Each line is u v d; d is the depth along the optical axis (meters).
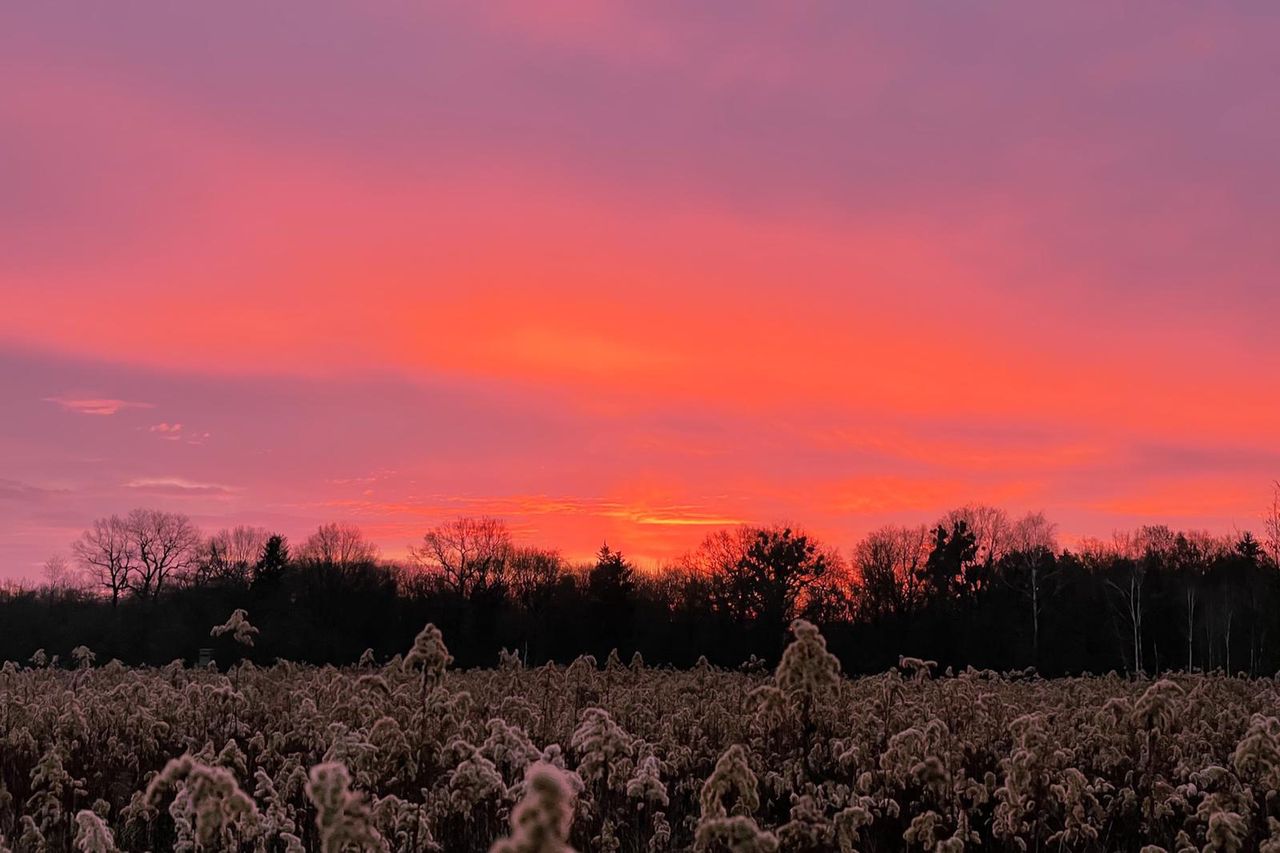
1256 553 101.69
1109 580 92.00
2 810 13.50
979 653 87.50
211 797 8.15
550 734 17.86
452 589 101.88
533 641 94.12
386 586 102.19
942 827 12.31
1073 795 12.93
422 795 12.78
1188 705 17.36
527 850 5.09
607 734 11.63
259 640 88.25
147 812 13.13
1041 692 25.08
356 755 11.89
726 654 89.75
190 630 90.19
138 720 17.20
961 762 14.48
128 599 107.94
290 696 21.06
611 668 26.02
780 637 90.25
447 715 13.41
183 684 23.66
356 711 17.02
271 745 15.41
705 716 19.84
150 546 110.75
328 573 99.50
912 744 12.91
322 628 94.19
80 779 14.70
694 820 13.80
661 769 14.51
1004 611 92.75
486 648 93.94
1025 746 12.55
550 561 103.44
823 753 15.96
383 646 94.31
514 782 12.98
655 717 19.42
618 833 13.30
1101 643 89.38
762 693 13.00
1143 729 13.32
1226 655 78.50
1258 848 11.77
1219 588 88.38
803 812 11.14
